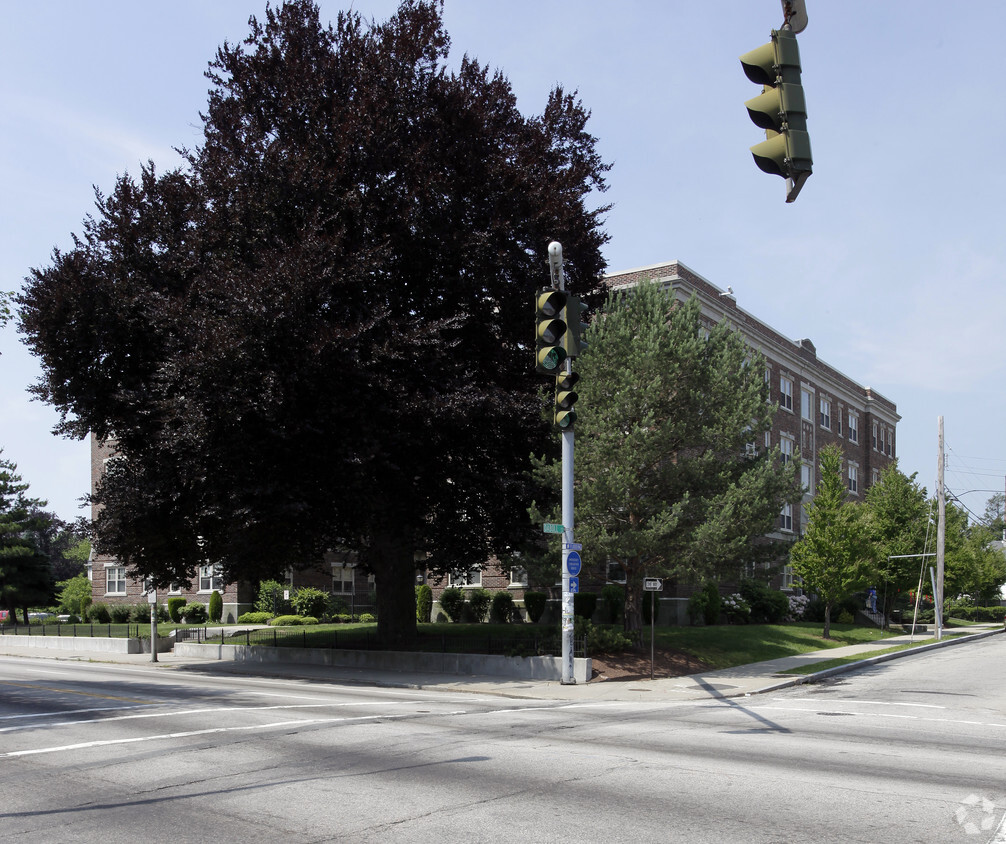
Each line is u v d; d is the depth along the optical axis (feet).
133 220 79.56
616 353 73.97
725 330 80.59
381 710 47.34
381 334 70.59
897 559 140.67
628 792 25.66
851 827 21.74
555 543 70.03
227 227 75.10
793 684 67.46
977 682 66.80
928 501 148.36
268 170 71.26
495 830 21.59
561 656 70.03
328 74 75.72
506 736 37.04
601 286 87.51
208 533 84.99
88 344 76.84
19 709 47.34
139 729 39.06
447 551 80.07
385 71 74.59
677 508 68.95
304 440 69.97
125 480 80.69
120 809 24.23
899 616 176.35
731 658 82.58
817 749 33.71
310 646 97.91
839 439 187.11
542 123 85.05
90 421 82.38
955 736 37.96
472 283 74.79
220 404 66.49
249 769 29.53
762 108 21.84
